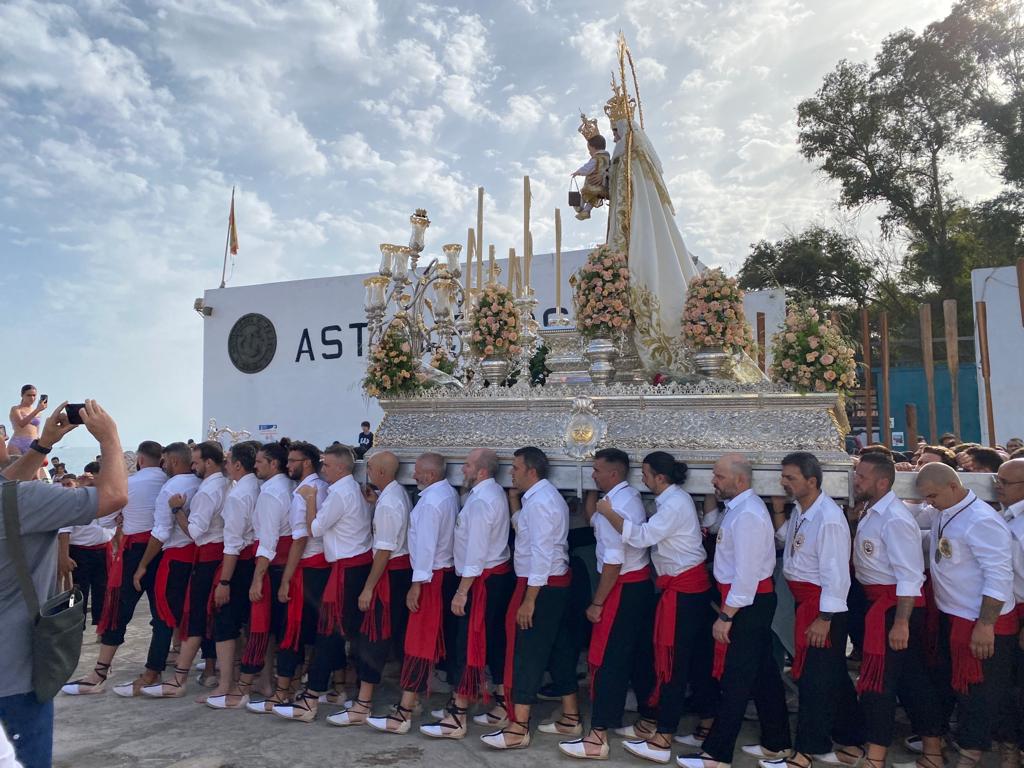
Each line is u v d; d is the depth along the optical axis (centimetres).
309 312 2134
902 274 2633
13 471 314
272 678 587
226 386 2216
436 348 728
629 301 595
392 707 548
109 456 308
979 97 2378
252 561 581
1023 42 2261
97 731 498
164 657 582
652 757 438
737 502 435
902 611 394
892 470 422
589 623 557
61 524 291
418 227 717
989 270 1434
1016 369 1406
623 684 447
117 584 596
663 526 441
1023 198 2261
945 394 1733
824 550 407
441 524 502
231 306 2227
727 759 416
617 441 513
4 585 281
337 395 2094
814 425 474
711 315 549
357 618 526
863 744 441
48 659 286
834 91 2575
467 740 479
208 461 581
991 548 390
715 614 482
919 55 2389
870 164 2567
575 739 458
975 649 388
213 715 533
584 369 704
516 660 465
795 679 423
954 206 2548
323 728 504
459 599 474
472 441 568
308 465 570
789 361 480
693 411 503
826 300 2550
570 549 575
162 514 573
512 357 660
